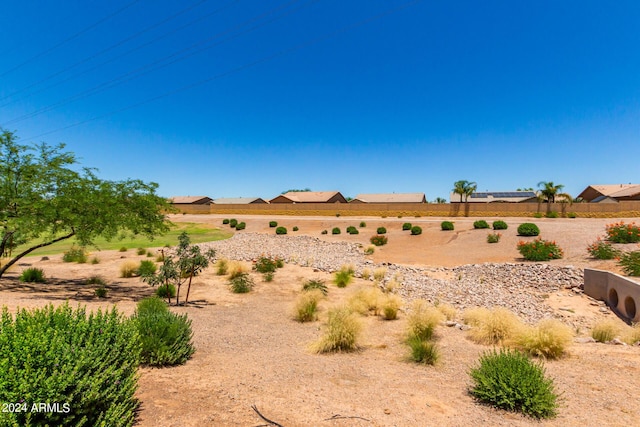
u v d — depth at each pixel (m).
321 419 4.11
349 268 20.89
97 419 3.15
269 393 4.88
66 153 14.28
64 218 12.76
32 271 15.86
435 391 5.21
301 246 33.19
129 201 14.61
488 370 5.05
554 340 7.15
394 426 4.01
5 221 12.90
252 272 20.78
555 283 16.97
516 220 45.22
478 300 14.87
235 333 8.89
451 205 57.56
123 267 19.06
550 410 4.51
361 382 5.52
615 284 13.64
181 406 4.27
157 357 5.87
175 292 14.83
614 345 8.34
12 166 13.16
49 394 2.82
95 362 3.38
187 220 65.88
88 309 10.05
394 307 10.85
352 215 64.38
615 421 4.36
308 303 10.97
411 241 35.16
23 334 3.24
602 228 29.50
